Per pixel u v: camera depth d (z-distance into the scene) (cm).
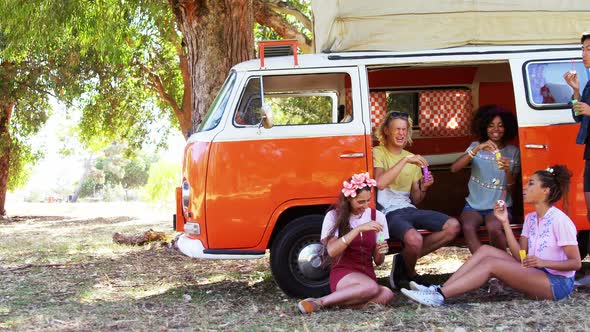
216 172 638
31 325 571
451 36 678
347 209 584
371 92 832
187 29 993
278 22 1312
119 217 1967
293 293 648
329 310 584
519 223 697
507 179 671
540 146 653
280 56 676
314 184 638
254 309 612
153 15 1034
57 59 1777
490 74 827
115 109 2003
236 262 930
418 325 523
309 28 1359
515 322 517
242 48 989
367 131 642
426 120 841
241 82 653
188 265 915
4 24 1132
